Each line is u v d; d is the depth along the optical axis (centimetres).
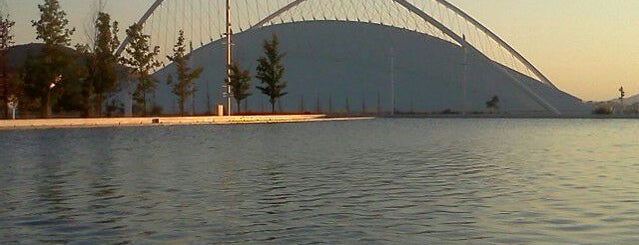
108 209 1373
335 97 14288
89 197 1543
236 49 14625
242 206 1403
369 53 14800
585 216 1251
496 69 12631
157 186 1739
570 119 9531
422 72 14412
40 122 5606
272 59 8444
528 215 1270
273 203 1443
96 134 4622
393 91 13088
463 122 8112
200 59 14650
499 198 1496
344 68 14775
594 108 12331
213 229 1159
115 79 6756
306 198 1516
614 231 1110
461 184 1769
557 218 1234
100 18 6631
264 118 7719
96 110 7162
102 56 6669
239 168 2219
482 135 4719
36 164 2397
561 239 1054
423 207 1380
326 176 1969
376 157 2702
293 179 1891
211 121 6956
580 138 4278
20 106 6738
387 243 1039
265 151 3045
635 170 2106
